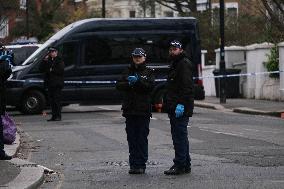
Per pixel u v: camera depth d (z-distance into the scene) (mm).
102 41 59812
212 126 47000
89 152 34656
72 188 24875
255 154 32781
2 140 30469
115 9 167000
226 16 97312
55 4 126188
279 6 60500
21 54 65562
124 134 42562
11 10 86000
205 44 95312
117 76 59906
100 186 25078
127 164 30469
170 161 31031
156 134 42125
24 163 29531
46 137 41438
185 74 27125
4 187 23766
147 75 27844
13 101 58438
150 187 24656
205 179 26078
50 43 59344
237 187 24172
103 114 59031
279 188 23828
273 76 71250
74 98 59281
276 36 76062
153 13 139125
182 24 60156
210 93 85438
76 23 60031
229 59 79000
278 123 49625
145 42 59875
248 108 61594
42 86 59094
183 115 27109
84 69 59438
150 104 27938
